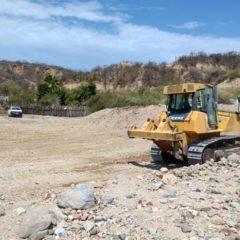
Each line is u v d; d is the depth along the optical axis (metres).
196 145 11.77
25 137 21.44
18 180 10.80
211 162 11.13
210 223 6.14
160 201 7.06
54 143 19.34
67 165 13.30
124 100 35.84
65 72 90.81
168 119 12.10
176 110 12.53
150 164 13.50
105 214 6.59
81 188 7.14
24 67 91.88
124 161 14.27
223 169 10.12
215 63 63.38
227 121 12.85
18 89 69.62
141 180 8.77
